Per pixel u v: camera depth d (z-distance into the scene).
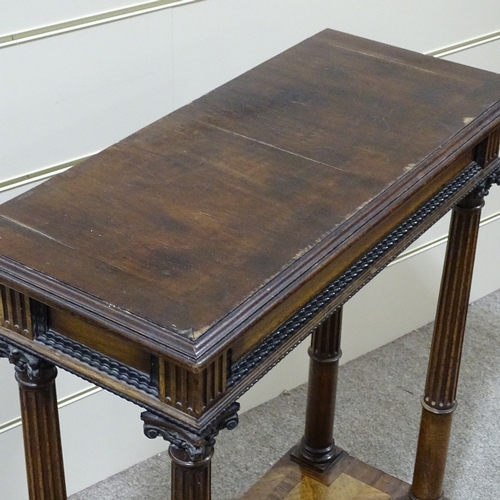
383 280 2.17
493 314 2.39
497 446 1.99
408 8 1.90
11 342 1.08
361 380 2.17
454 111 1.33
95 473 1.91
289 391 2.16
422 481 1.73
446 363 1.58
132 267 1.02
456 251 1.48
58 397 1.77
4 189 1.56
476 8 2.01
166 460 1.98
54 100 1.54
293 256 1.04
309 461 1.83
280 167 1.20
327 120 1.30
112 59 1.57
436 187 1.28
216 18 1.65
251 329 1.01
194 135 1.27
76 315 0.98
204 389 0.96
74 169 1.19
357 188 1.16
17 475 1.81
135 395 1.01
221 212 1.11
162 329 0.94
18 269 1.01
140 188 1.15
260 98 1.36
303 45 1.51
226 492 1.87
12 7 1.42
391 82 1.40
